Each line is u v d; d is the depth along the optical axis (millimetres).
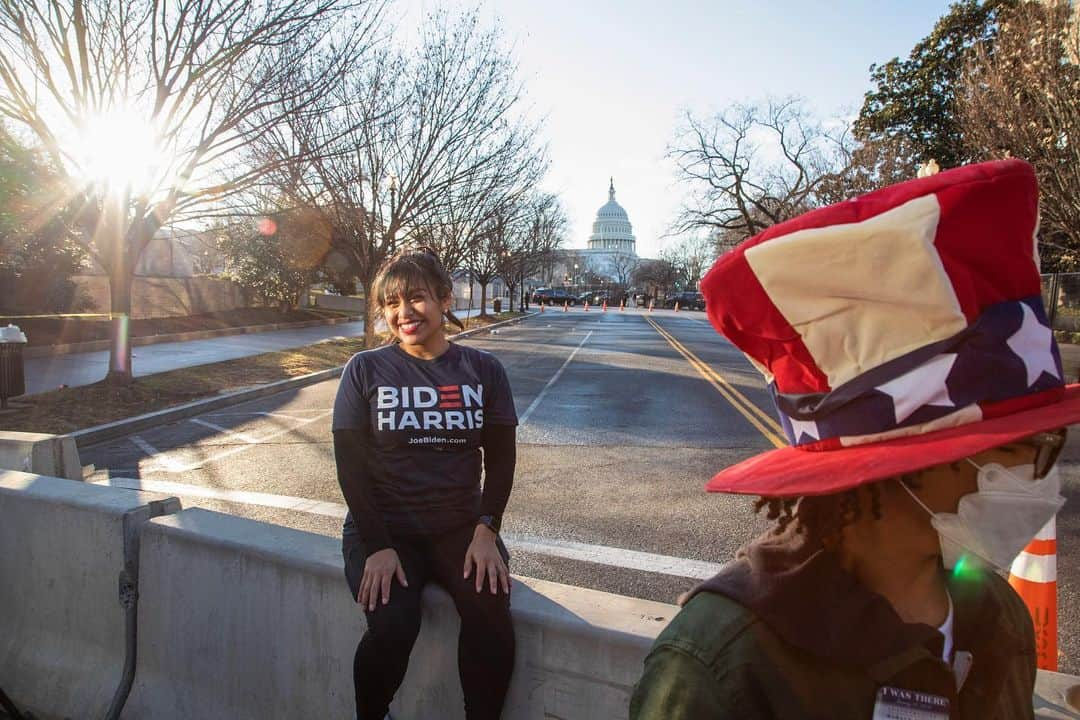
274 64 11336
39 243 19766
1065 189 15773
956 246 742
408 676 2229
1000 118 16500
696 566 4645
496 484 2223
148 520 2850
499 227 23797
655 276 94375
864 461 796
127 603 2826
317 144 14633
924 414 778
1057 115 15594
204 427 9891
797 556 887
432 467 2189
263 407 11617
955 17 29453
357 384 2227
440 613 2154
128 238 11742
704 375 15242
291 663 2428
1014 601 1058
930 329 768
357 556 2184
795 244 792
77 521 2947
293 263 30219
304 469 7398
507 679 1987
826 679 819
